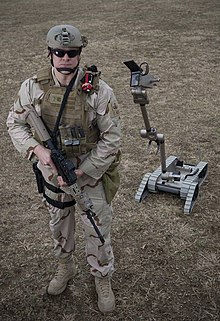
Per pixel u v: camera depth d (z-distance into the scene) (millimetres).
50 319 2816
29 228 3648
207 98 6109
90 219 2439
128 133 5168
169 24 10227
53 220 2707
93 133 2410
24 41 9617
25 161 4703
